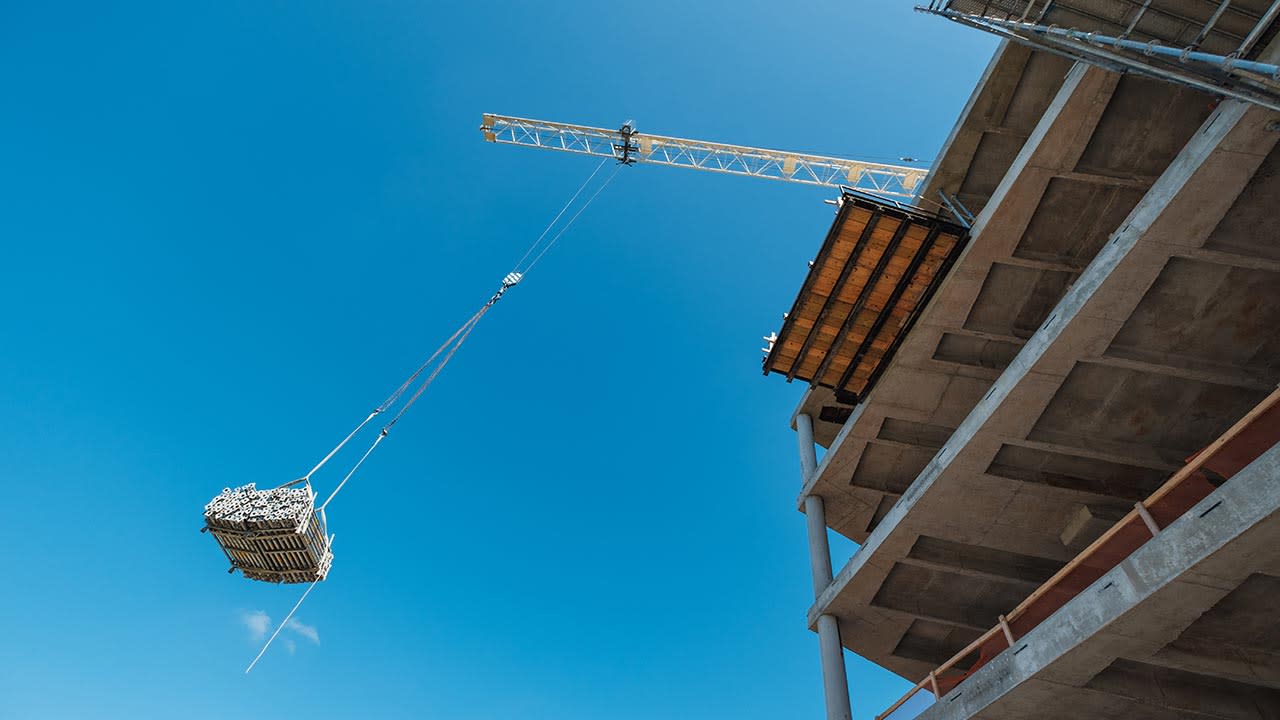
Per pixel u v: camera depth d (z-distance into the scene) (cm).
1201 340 1736
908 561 2288
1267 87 1189
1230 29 1355
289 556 1975
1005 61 2008
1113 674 1555
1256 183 1441
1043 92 2048
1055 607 1542
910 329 2202
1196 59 1197
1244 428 1252
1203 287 1636
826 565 2548
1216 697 1566
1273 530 1166
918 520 2148
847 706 2178
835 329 2328
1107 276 1609
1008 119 2123
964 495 2067
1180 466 1895
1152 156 1805
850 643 2577
